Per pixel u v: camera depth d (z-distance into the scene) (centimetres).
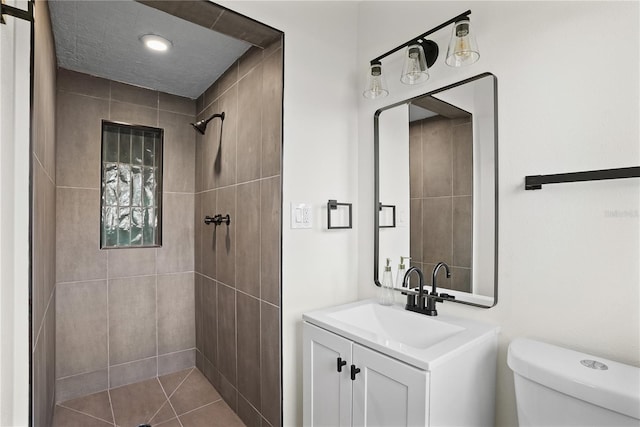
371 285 193
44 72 141
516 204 132
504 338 136
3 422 79
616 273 109
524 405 110
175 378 263
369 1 195
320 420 147
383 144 186
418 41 165
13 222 90
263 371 186
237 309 213
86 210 238
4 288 79
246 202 202
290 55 174
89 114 239
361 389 126
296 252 176
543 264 125
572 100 119
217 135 244
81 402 229
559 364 104
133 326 257
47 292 162
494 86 138
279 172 172
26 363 96
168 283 272
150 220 270
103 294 245
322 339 146
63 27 184
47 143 157
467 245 148
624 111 108
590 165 114
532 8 129
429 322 148
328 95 188
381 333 166
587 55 115
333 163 190
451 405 114
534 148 128
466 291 148
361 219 199
